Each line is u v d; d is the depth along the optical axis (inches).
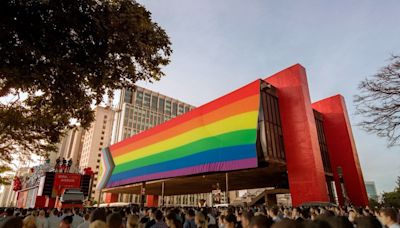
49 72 237.6
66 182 1514.5
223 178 1448.1
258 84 1082.7
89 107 318.0
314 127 1071.6
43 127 373.7
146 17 276.7
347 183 1214.3
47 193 1444.4
